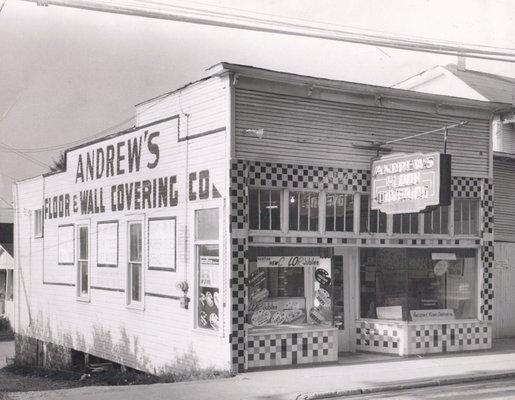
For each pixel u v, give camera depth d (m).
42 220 23.22
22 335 24.47
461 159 16.31
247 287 13.54
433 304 15.84
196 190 14.66
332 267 14.70
